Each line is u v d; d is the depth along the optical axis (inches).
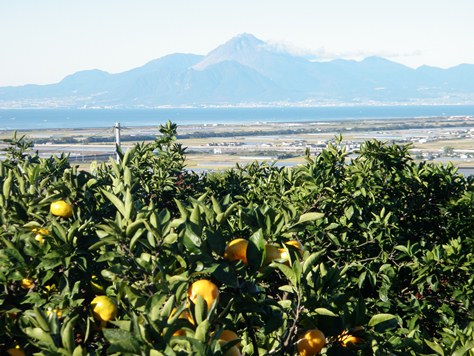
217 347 91.7
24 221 170.1
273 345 125.0
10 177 180.5
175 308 107.2
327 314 114.0
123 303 121.0
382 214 285.1
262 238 118.9
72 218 176.6
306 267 117.7
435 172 349.1
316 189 283.4
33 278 143.1
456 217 329.4
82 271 143.9
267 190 331.6
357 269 265.3
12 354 127.4
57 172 255.6
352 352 117.5
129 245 128.9
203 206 134.3
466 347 130.6
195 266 116.9
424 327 252.7
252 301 115.5
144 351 88.0
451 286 267.9
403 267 280.1
